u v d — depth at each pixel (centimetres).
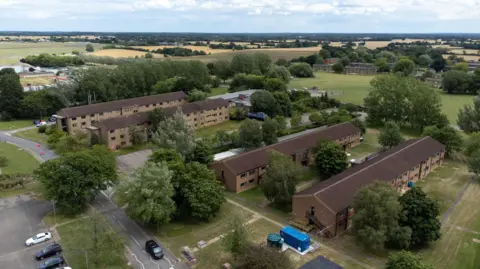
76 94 15412
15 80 14300
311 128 12475
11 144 10644
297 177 6812
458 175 8519
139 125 10888
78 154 6794
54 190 6300
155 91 16825
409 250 5494
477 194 7506
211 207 6275
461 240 5803
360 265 5153
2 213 6562
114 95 16038
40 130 11894
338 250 5522
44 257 5250
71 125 11644
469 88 18962
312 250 5494
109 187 7669
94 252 5278
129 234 5950
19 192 7438
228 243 5138
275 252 4681
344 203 6003
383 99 13075
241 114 13888
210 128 12738
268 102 13862
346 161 8025
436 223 5500
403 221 5491
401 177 7481
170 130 8569
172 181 6338
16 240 5725
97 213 5809
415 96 12244
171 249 5541
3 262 5175
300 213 6253
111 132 10225
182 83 16600
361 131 10975
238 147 10044
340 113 12700
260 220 6419
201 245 5612
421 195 5653
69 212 6581
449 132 9669
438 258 5322
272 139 10012
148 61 19500
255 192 7606
